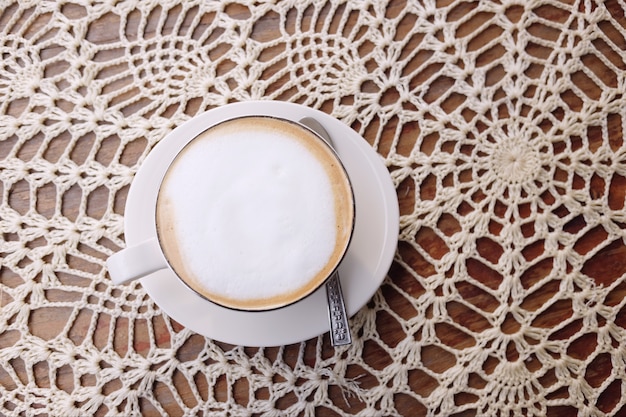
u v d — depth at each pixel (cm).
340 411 54
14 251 55
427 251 55
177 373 54
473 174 56
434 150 56
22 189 55
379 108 56
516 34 57
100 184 55
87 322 55
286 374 54
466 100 56
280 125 50
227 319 52
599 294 55
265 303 49
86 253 55
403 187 56
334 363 54
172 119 56
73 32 56
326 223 49
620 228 55
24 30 56
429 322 54
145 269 49
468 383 54
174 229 49
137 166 55
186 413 54
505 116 56
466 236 55
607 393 54
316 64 56
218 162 50
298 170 50
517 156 56
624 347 54
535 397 54
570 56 56
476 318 55
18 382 54
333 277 52
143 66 56
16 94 56
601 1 56
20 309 54
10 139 56
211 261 49
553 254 55
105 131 56
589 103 56
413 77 56
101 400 54
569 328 55
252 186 49
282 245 49
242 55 56
